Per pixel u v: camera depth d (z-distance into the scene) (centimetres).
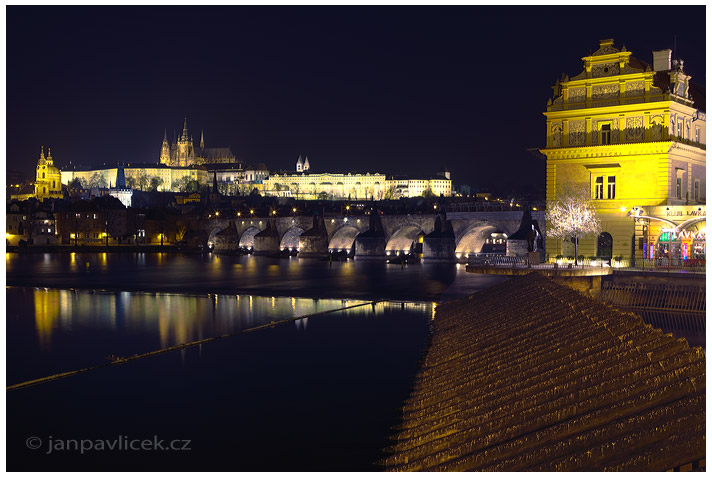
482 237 19038
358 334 6844
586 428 2573
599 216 8244
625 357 3122
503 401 3366
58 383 5016
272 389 4797
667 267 7331
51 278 14175
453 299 8962
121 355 6000
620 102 8112
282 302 9594
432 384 4394
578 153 8375
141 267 18200
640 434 2245
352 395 4616
